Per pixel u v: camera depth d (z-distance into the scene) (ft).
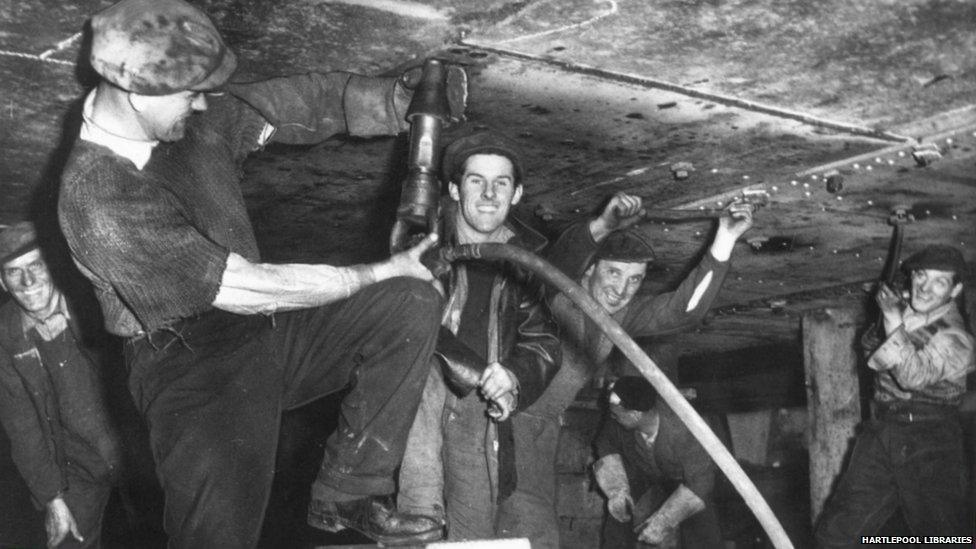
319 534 22.16
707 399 27.55
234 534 7.51
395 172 12.58
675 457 17.85
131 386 7.79
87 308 14.24
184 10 7.29
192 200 7.55
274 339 7.75
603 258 13.70
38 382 14.21
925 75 9.64
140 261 7.09
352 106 8.69
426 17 8.48
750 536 28.07
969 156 11.77
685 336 24.14
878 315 16.99
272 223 14.80
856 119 10.80
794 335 23.89
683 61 9.37
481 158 10.78
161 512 19.58
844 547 15.76
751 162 12.25
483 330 10.43
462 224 10.94
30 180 12.75
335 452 7.82
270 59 9.15
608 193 13.58
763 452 28.19
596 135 11.32
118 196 7.11
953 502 15.11
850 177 12.74
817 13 8.46
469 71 9.57
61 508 14.65
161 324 7.30
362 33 8.73
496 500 10.53
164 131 7.38
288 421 22.68
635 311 14.15
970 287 17.01
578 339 12.41
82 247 7.14
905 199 13.60
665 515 17.95
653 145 11.66
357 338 7.81
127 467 15.23
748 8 8.37
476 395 10.51
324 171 12.56
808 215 14.48
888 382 15.55
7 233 13.84
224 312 7.52
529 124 10.98
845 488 15.81
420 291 7.78
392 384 7.75
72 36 8.77
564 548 23.94
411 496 9.80
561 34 8.81
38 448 14.37
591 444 19.74
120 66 7.02
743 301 20.45
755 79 9.78
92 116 7.34
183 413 7.50
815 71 9.59
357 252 16.39
